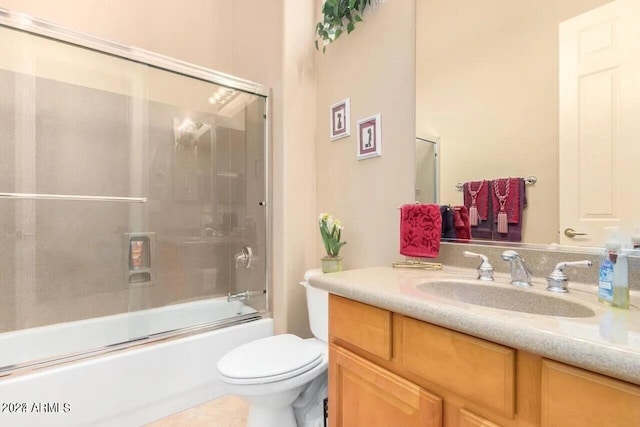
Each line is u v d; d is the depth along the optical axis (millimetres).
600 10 891
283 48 1904
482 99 1163
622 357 456
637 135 825
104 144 1973
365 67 1619
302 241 1947
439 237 1213
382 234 1528
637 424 456
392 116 1482
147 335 1724
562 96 964
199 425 1505
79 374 1381
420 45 1363
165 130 2170
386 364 865
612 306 711
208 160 2328
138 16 2156
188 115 2248
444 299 769
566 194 954
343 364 989
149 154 2119
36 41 1723
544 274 988
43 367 1363
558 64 975
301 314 1948
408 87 1411
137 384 1518
